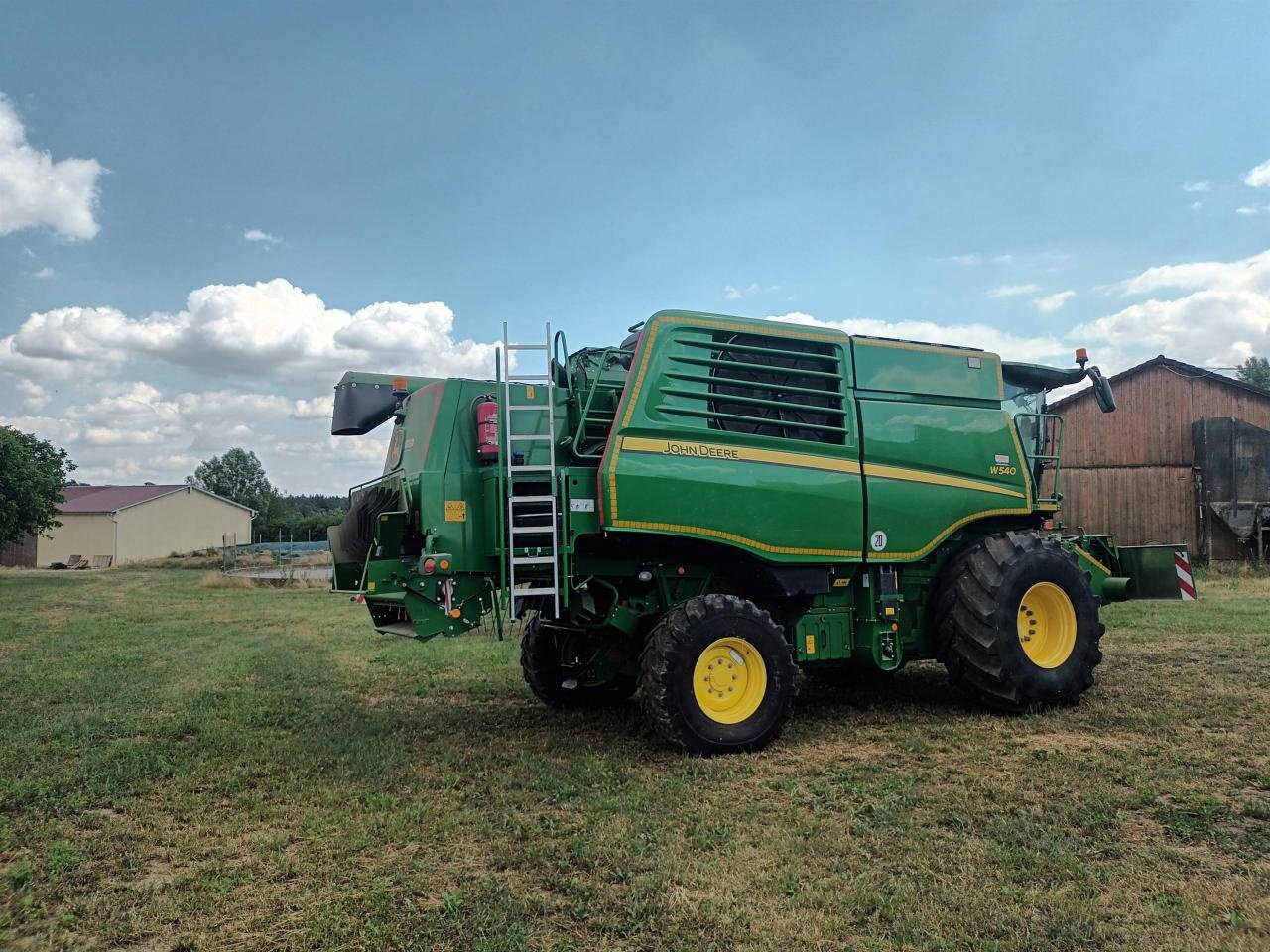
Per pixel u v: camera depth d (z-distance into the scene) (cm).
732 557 661
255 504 9344
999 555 692
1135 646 953
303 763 584
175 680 925
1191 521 2102
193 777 555
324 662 1033
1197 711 665
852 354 696
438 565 602
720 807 475
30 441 3275
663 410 621
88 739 665
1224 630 1047
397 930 336
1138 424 2159
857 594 702
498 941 324
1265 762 529
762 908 348
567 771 554
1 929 346
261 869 404
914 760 567
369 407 726
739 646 608
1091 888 360
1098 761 541
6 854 434
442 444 620
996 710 695
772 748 606
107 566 5000
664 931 332
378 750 612
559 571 605
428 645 1168
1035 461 824
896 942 319
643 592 668
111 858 423
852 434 678
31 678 934
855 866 390
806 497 648
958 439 723
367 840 437
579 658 733
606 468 593
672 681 585
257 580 2681
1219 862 387
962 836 422
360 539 673
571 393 652
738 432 647
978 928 327
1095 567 859
